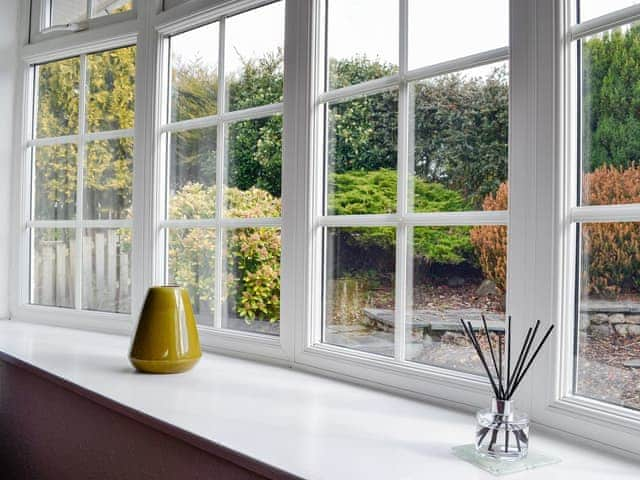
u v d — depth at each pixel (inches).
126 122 77.4
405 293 48.8
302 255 56.6
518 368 35.5
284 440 36.9
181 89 71.4
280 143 60.8
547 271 37.8
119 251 77.4
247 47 64.4
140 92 73.5
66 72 83.8
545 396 38.0
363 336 52.5
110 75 79.3
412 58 48.6
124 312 76.9
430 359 46.9
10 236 87.0
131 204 76.4
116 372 55.4
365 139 52.6
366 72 52.8
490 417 33.7
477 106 43.8
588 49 36.8
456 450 34.7
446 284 45.8
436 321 46.5
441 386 44.9
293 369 57.5
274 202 61.3
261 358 60.9
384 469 32.1
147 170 72.6
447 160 45.8
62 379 52.7
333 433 38.3
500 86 42.4
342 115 54.9
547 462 32.7
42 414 61.2
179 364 54.6
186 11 68.2
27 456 64.3
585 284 36.8
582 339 37.0
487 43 43.3
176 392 48.4
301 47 57.0
